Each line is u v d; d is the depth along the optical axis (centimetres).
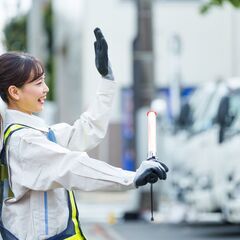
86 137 568
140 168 486
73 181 505
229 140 1619
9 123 541
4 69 543
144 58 2219
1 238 536
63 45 4109
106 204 2700
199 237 1734
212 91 1797
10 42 3941
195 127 1827
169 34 3475
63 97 4112
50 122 4003
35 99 548
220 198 1652
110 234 1770
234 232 1833
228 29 3488
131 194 2227
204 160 1723
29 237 527
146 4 2227
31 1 3030
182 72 3481
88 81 3366
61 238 529
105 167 502
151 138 512
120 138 3350
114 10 3400
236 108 1645
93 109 569
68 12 3872
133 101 2227
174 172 1970
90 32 3388
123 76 3397
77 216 538
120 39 3403
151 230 1880
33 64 546
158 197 2170
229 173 1614
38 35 3017
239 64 3491
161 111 2177
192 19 3488
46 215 527
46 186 513
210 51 3491
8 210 533
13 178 525
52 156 512
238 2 1380
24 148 520
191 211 1856
